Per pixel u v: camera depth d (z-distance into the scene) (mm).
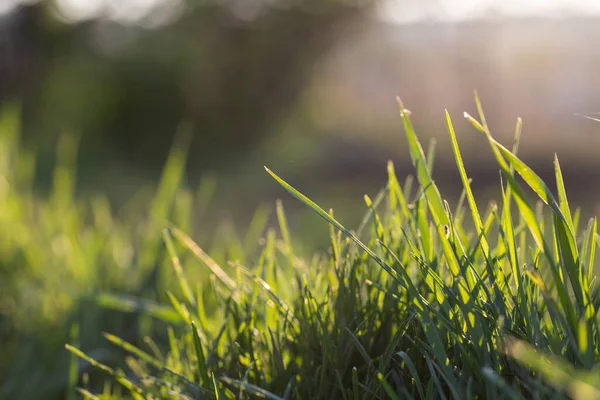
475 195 6465
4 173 2906
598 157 8062
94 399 1055
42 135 9461
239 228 5148
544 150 8805
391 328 961
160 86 10117
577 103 12828
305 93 11203
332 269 1057
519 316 810
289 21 10820
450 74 12984
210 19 10484
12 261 2363
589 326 723
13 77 10477
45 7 10516
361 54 12344
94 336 1960
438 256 987
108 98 10172
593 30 13180
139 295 2168
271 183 7703
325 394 913
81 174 7668
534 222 686
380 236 961
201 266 2221
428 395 762
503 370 763
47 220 2619
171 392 947
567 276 826
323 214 770
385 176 8102
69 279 2320
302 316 992
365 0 11383
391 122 11688
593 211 5289
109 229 2582
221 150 10117
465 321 816
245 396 938
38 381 1856
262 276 1212
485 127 712
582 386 546
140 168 9031
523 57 13000
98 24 10797
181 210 2428
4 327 2096
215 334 1101
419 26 13461
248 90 10625
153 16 10805
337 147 9711
